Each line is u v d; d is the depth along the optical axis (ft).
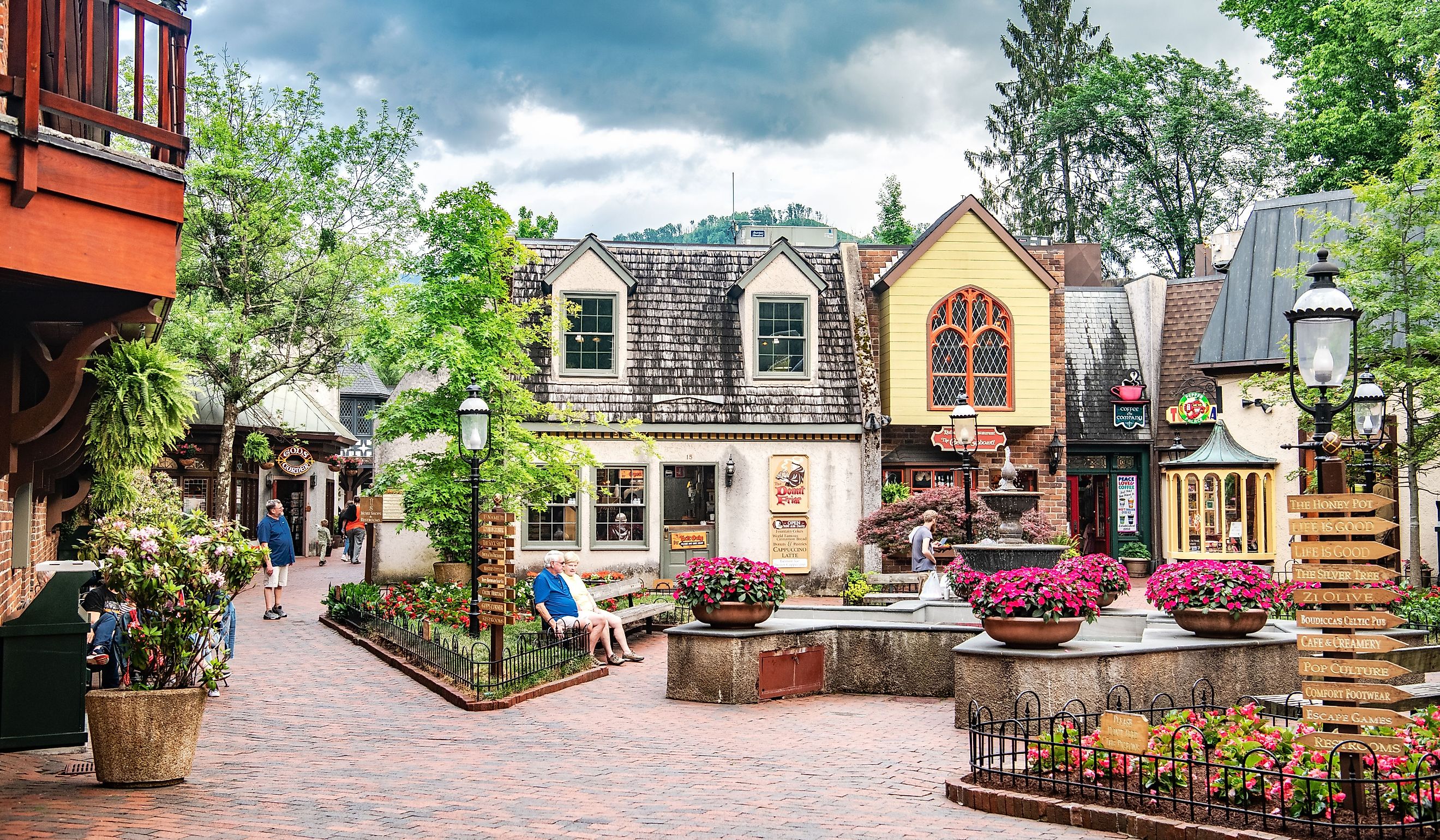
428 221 63.31
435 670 42.06
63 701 29.55
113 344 27.61
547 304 68.49
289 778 26.55
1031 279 82.43
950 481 83.20
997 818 23.40
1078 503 92.53
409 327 61.87
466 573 66.49
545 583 46.57
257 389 113.60
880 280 81.76
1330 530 22.97
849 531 78.02
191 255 93.97
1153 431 91.25
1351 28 99.19
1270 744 24.40
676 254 82.23
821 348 80.48
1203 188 136.98
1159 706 34.53
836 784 26.58
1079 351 93.81
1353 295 62.80
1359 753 21.59
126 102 84.58
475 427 43.70
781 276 79.41
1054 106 145.59
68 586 29.86
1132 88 136.56
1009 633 33.55
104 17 25.46
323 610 67.36
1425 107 64.03
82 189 22.38
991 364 82.38
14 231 21.42
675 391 77.30
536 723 34.73
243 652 49.49
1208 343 82.64
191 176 89.92
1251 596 37.17
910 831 22.34
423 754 29.81
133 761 25.17
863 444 78.02
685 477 78.28
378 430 62.39
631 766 28.58
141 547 25.91
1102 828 22.30
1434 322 62.75
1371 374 52.39
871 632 41.14
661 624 60.18
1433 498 72.90
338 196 96.48
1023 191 150.51
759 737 32.68
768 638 39.52
